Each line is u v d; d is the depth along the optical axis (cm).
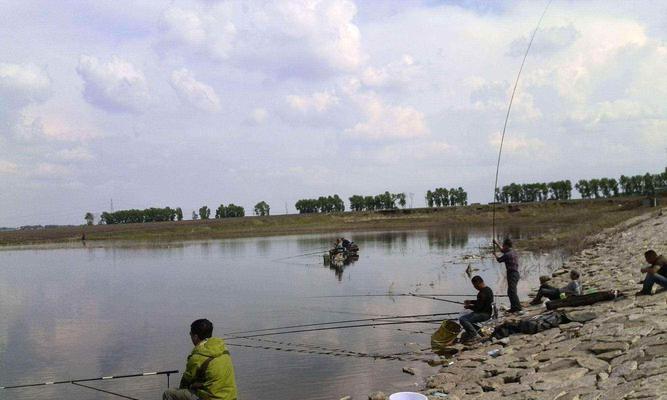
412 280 2869
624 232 3778
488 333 1417
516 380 971
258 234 10006
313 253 5284
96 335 1891
